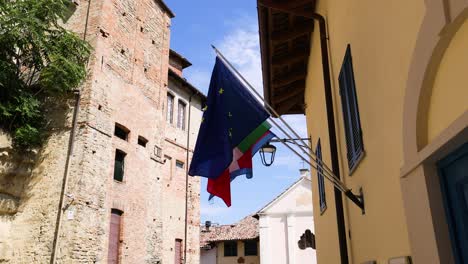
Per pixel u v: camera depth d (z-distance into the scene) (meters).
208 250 40.41
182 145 26.91
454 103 2.67
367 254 5.14
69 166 15.82
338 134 6.95
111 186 17.20
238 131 6.09
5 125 15.79
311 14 7.93
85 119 16.34
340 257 6.68
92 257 15.41
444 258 2.86
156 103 21.92
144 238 19.00
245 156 6.24
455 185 2.86
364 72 4.92
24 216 15.52
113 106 18.12
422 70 2.96
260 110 6.01
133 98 19.78
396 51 3.68
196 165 6.30
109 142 17.41
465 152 2.68
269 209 35.38
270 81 11.22
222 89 6.43
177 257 24.98
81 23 18.33
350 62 5.70
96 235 15.80
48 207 15.44
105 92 17.70
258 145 6.20
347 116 6.15
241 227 41.41
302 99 12.61
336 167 6.77
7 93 15.71
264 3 8.05
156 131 21.50
